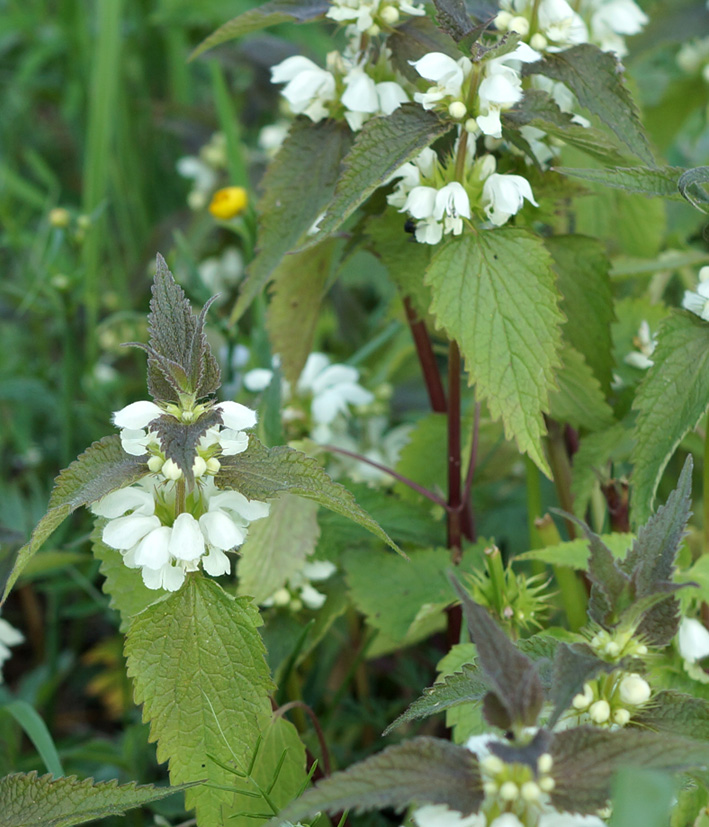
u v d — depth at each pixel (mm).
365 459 727
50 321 1276
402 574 716
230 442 564
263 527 682
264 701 590
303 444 726
